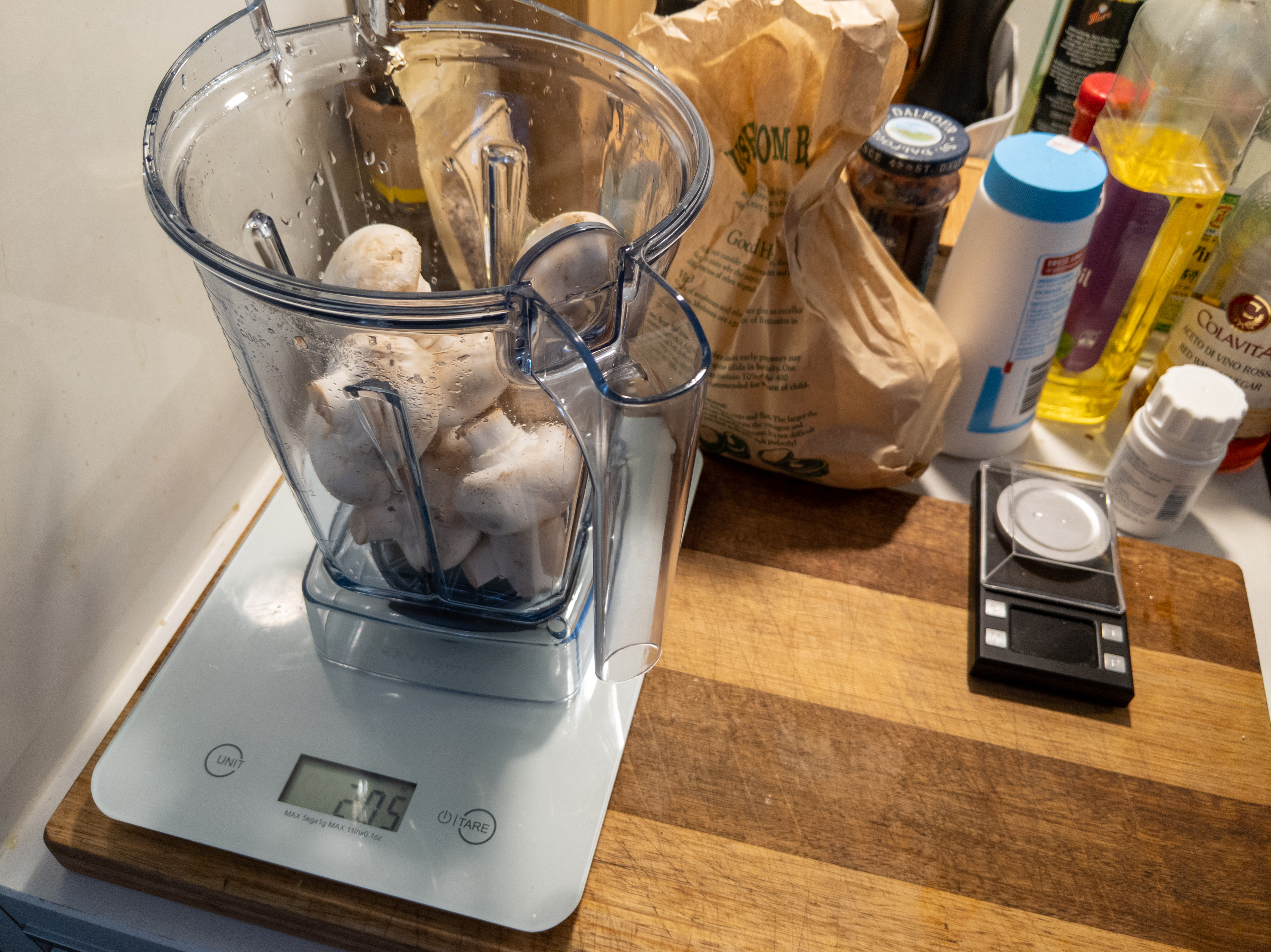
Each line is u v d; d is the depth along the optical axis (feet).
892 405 1.81
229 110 1.34
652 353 1.07
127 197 1.43
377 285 1.23
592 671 1.60
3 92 1.18
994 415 2.02
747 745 1.58
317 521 1.51
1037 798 1.54
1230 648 1.74
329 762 1.49
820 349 1.80
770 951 1.37
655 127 1.38
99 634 1.59
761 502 1.97
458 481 1.25
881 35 1.48
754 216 1.74
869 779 1.55
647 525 1.16
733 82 1.63
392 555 1.51
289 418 1.30
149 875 1.41
